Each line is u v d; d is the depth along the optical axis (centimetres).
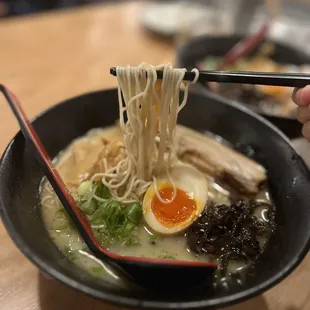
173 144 23
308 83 19
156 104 21
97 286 15
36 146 20
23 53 38
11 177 19
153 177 23
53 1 58
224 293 16
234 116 26
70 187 22
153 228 21
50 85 34
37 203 21
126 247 20
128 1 57
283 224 21
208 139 26
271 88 35
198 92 26
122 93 21
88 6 50
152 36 45
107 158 23
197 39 39
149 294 16
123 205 21
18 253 21
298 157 22
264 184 24
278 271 16
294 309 19
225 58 38
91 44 42
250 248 19
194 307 14
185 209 22
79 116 25
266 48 41
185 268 17
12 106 22
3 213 16
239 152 26
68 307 19
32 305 19
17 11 55
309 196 20
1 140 28
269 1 44
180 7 50
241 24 46
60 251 19
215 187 24
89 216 21
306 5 53
